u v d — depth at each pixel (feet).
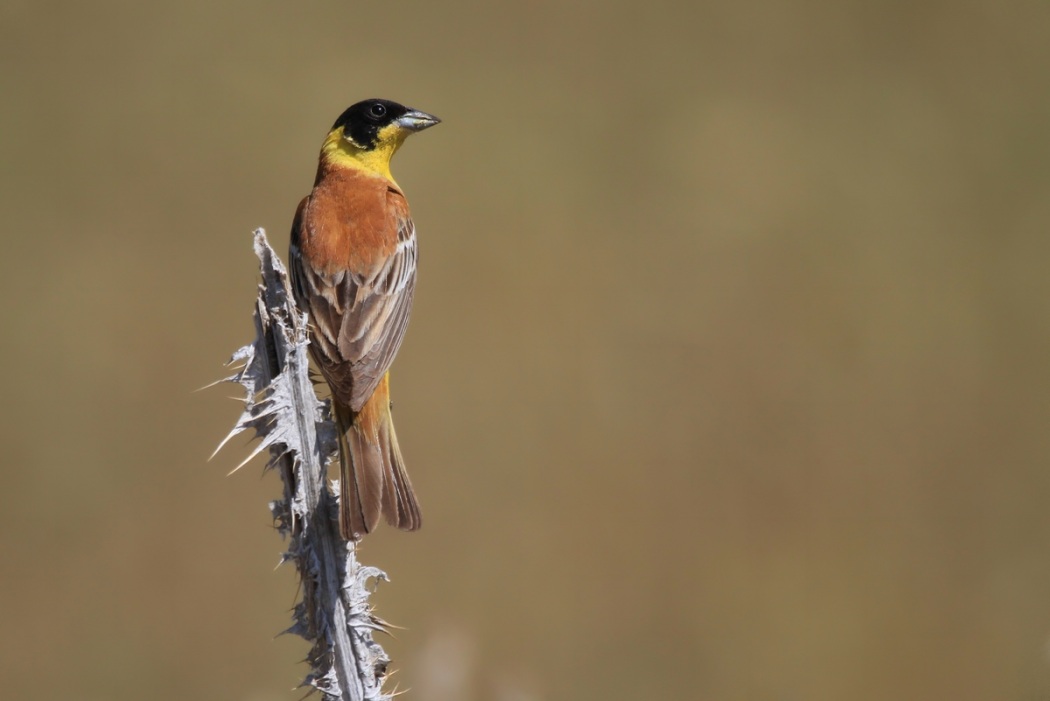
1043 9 73.15
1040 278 56.70
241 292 51.31
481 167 60.54
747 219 59.06
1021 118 65.92
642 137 63.46
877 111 67.62
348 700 15.29
